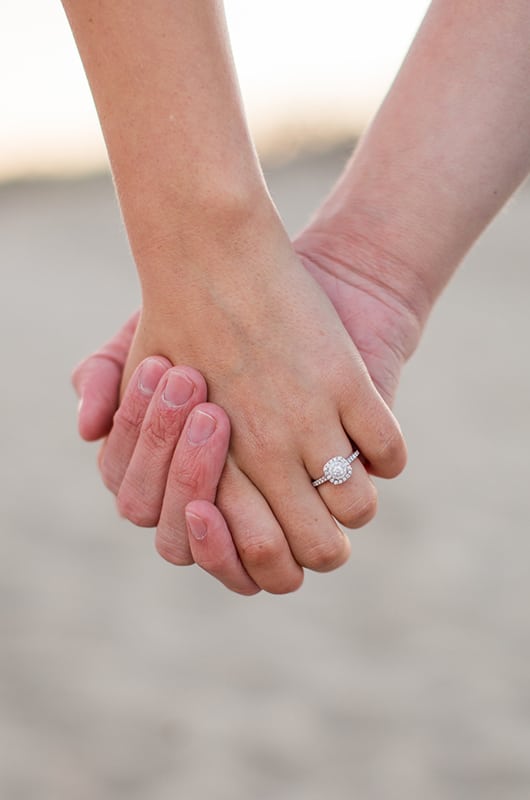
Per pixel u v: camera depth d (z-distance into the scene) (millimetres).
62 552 3684
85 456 4727
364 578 3439
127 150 1467
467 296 7773
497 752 2572
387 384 1670
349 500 1609
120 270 9406
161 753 2590
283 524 1622
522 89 1625
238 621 3207
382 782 2477
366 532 3773
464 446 4691
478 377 5828
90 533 3848
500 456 4547
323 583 3424
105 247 10414
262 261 1526
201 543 1615
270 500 1612
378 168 1679
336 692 2838
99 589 3410
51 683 2869
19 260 9969
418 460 4523
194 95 1434
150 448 1617
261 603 3312
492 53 1624
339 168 14000
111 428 1804
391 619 3189
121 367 1809
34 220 11922
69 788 2449
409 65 1680
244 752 2592
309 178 13602
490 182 1652
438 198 1652
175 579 3480
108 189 13688
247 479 1611
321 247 1693
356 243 1680
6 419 5344
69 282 8961
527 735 2633
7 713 2732
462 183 1646
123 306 8023
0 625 3170
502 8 1621
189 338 1557
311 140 15094
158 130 1444
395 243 1668
